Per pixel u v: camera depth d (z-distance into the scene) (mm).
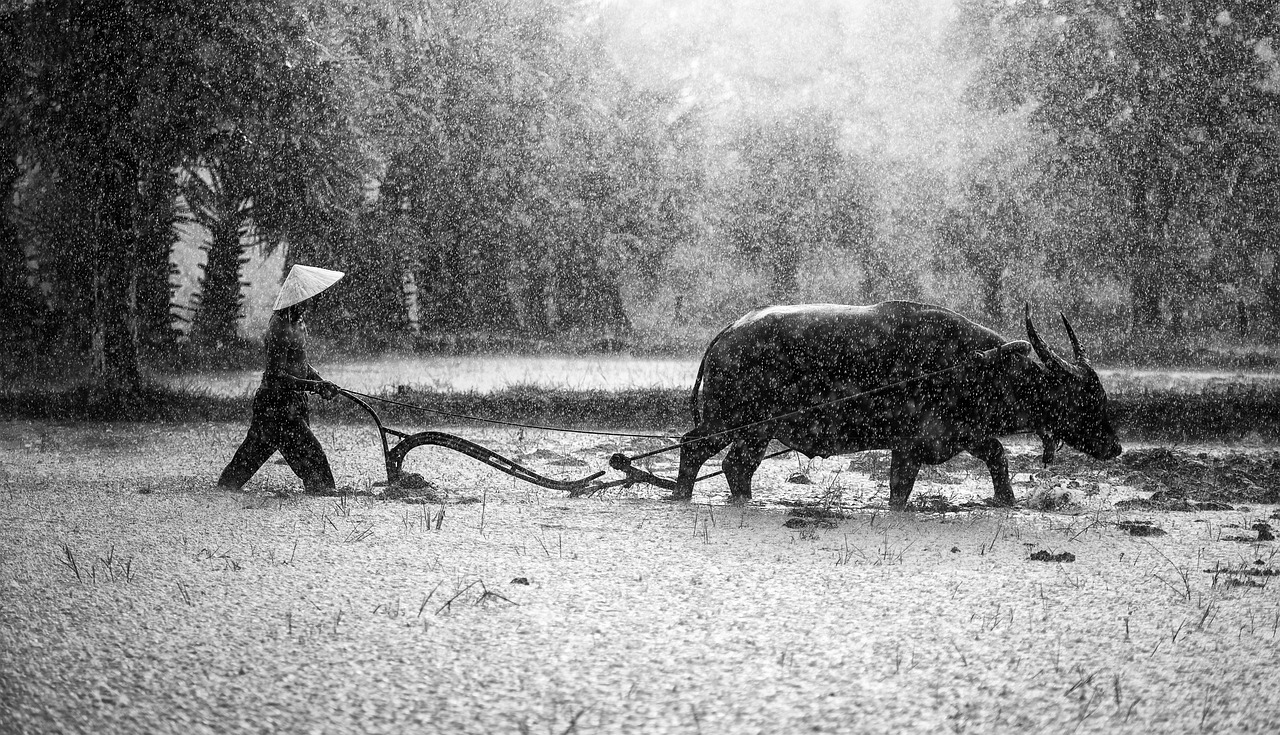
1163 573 9969
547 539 11281
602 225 50844
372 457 18656
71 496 13805
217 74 28406
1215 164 47438
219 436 21625
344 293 43469
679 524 12195
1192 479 16469
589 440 21344
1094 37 49094
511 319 48812
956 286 52312
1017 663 7230
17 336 32188
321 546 10797
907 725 6180
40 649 7379
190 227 51844
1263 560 10531
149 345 38594
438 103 45125
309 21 30281
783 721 6223
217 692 6605
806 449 13445
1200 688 6777
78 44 27984
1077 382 13156
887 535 11688
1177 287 47969
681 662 7203
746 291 54781
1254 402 23938
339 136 31922
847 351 13023
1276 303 47406
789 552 10750
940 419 13094
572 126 50594
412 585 9227
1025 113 51250
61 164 28891
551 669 7047
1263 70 47531
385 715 6266
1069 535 11789
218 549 10609
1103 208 48875
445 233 46375
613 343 47094
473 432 22344
